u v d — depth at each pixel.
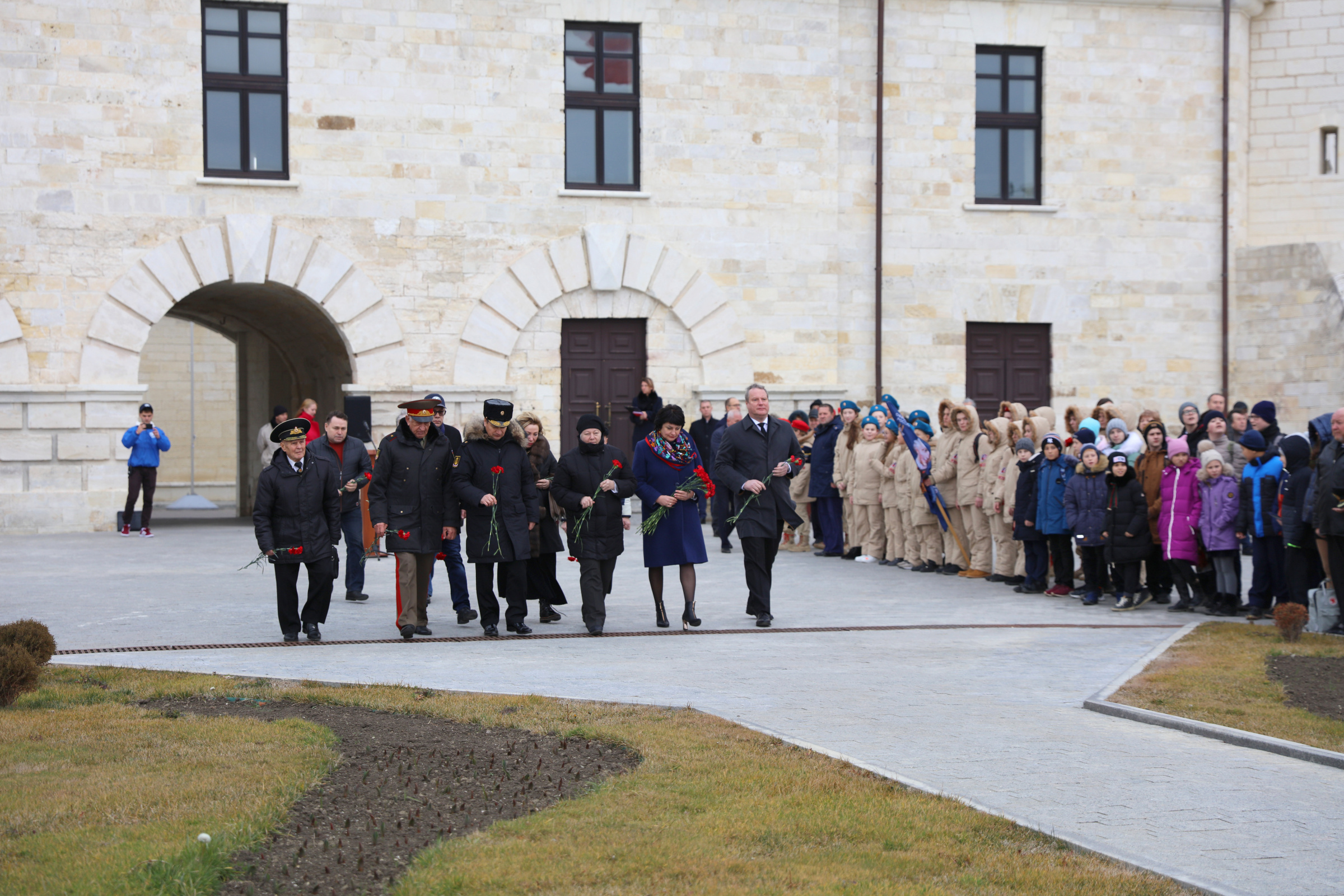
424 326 19.97
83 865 4.71
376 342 19.77
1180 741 7.01
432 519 10.38
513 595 10.66
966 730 7.14
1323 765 6.55
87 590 12.61
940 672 8.87
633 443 20.92
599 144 20.83
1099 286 22.59
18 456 18.44
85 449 18.70
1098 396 22.58
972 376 22.38
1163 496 12.09
